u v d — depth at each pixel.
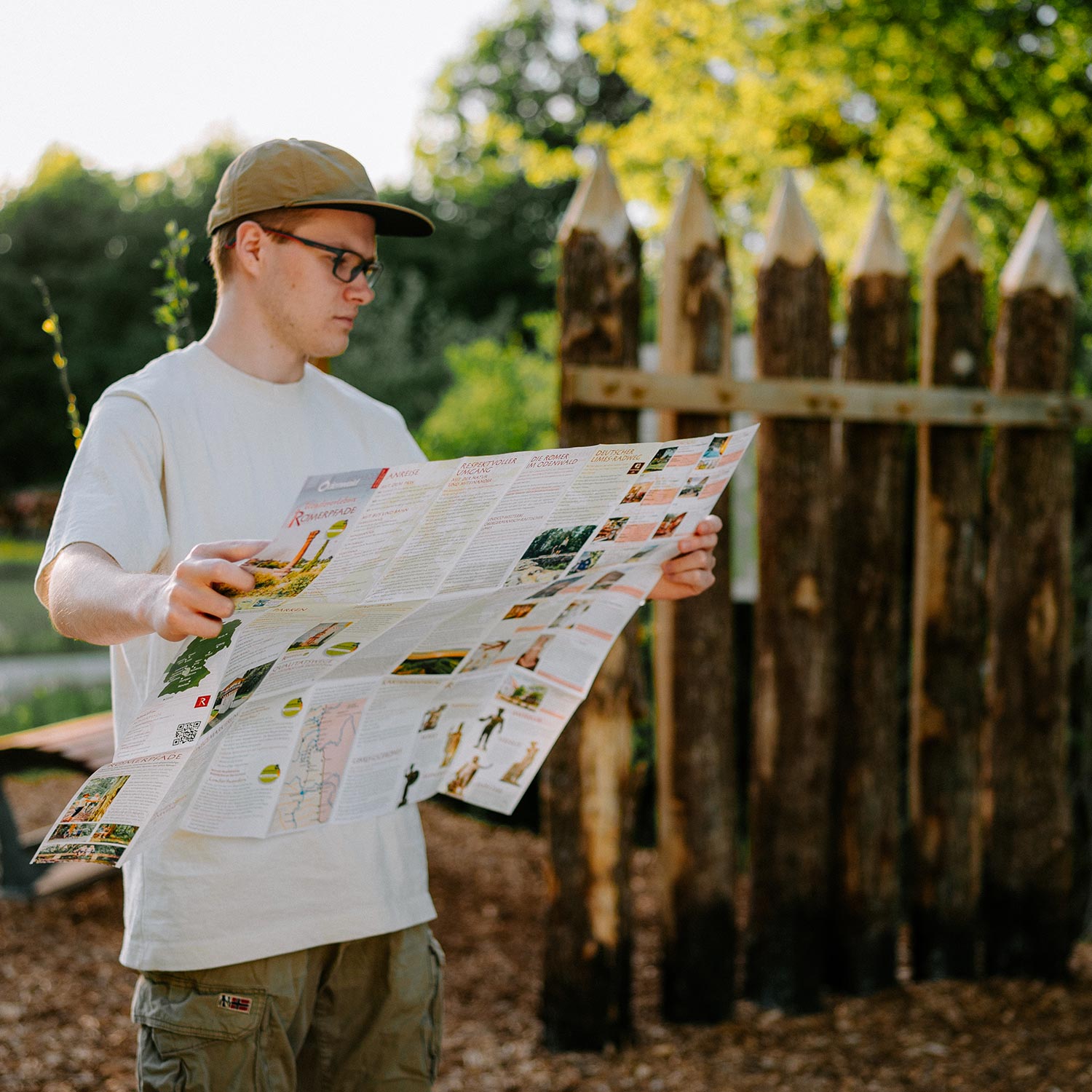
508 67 22.84
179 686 1.18
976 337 3.34
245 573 1.08
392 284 19.09
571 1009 2.85
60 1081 2.56
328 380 1.75
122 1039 2.79
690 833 2.98
